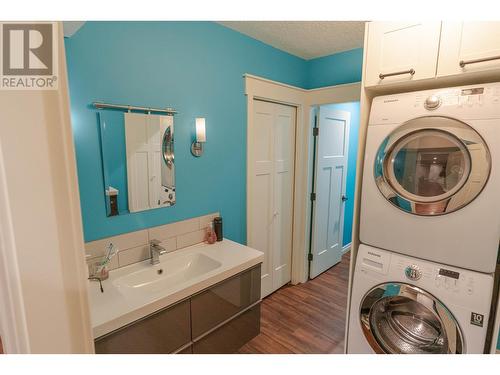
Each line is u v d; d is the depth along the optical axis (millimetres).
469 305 1273
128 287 1622
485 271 1262
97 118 1570
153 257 1805
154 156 1839
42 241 392
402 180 1518
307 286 3209
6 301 393
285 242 3141
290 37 2371
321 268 3494
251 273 1996
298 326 2471
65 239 413
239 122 2363
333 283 3279
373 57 1533
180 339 1590
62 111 394
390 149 1501
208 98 2100
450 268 1350
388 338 1579
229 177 2355
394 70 1457
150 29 1725
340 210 3717
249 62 2369
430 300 1370
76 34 1446
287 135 2941
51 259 402
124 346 1332
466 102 1272
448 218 1333
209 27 2039
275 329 2426
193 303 1629
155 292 1603
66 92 401
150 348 1444
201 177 2143
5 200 362
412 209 1426
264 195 2766
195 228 2146
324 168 3258
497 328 1304
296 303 2848
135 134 1731
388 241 1542
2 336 427
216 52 2107
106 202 1658
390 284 1499
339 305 2814
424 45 1346
